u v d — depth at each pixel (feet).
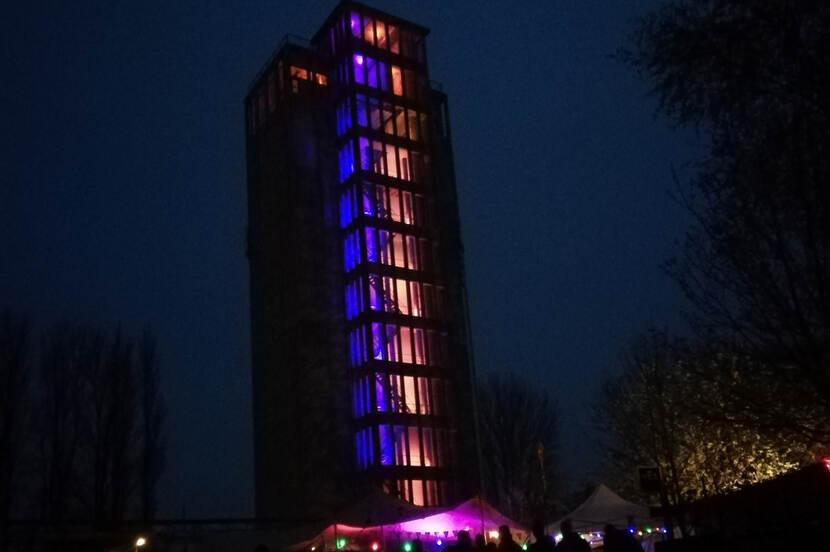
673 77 44.80
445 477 231.71
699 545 56.75
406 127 264.93
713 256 46.44
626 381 127.03
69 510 166.09
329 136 266.57
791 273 43.16
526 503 238.68
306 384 239.30
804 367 44.14
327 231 254.68
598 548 112.78
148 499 173.58
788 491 57.11
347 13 269.23
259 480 250.78
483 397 253.65
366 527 109.50
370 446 226.38
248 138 292.61
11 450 160.86
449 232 269.64
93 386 176.35
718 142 44.19
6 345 167.73
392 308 241.76
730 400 51.65
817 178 40.81
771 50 41.57
